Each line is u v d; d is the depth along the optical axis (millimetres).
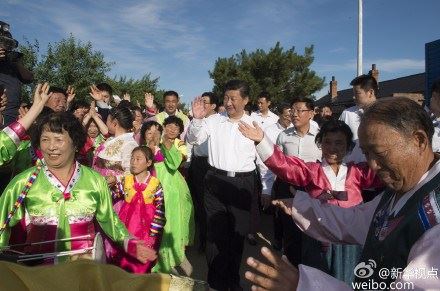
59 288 1349
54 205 2463
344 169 3277
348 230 2172
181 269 5133
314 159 4633
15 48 4566
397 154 1438
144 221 4004
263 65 37844
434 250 1199
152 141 4902
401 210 1475
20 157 3584
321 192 3184
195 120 4277
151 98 7172
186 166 6715
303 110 4613
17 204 2441
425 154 1467
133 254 2711
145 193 4059
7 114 4484
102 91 7051
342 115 4898
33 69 18125
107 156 4258
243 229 4176
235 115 4227
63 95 4750
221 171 4148
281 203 2408
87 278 1422
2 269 1343
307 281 1357
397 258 1394
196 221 6957
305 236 3152
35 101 3027
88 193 2566
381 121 1448
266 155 3162
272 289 1396
